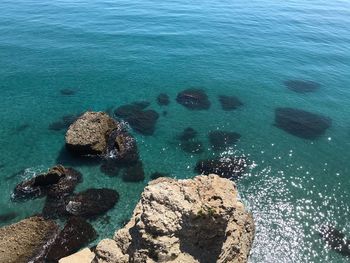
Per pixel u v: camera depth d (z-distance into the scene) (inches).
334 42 2962.6
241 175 1477.6
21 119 1722.4
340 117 1941.4
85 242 1147.9
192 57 2487.7
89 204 1272.1
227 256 911.7
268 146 1660.9
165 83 2132.1
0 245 1075.9
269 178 1473.9
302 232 1242.6
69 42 2583.7
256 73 2346.2
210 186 932.6
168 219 841.5
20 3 3371.1
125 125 1704.0
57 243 1122.7
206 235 876.6
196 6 3649.1
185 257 847.7
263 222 1269.7
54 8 3277.6
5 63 2241.6
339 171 1544.0
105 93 1985.7
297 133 1771.7
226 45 2721.5
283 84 2241.6
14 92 1941.4
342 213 1334.9
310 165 1563.7
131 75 2197.3
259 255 1151.6
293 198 1384.1
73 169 1418.6
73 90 1996.8
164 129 1710.1
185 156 1558.8
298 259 1152.2
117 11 3292.3
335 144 1716.3
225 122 1809.8
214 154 1583.4
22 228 1140.5
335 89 2234.3
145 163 1499.8
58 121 1724.9
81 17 3075.8
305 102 2060.8
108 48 2529.5
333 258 1163.9
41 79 2090.3
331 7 4180.6
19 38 2598.4
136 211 959.6
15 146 1550.2
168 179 1187.9
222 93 2078.0
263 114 1909.4
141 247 840.3
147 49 2554.1
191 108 1902.1
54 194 1299.2
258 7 3846.0
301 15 3683.6
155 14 3277.6
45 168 1440.7
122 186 1376.7
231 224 943.0
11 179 1384.1
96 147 1475.1
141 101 1929.1
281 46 2792.8
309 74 2396.7
